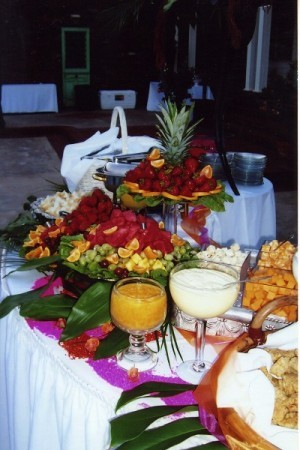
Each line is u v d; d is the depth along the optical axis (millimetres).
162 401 1184
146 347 1370
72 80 14312
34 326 1466
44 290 1558
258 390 1021
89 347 1348
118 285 1288
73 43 14141
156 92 13109
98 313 1388
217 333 1410
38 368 1401
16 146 9055
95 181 2469
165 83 9914
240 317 1369
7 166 7555
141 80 14914
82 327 1368
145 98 14836
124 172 2084
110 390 1221
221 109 2773
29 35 13703
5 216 5301
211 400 1081
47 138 9828
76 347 1358
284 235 4820
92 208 1686
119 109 2535
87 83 14477
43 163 7840
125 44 14602
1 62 13633
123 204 1984
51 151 8734
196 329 1315
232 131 9305
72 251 1458
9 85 12422
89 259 1442
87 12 14023
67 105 14414
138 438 1070
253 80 9273
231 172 3062
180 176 1858
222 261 1509
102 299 1404
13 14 13422
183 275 1299
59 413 1329
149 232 1490
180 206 2029
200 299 1188
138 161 2346
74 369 1290
